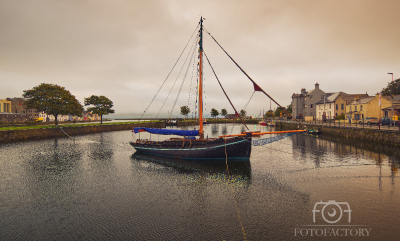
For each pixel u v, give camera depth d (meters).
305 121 72.50
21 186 16.44
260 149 32.81
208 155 24.19
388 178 17.11
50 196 14.45
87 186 16.42
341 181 16.72
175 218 11.27
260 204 12.84
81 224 10.74
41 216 11.62
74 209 12.46
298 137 46.88
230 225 10.50
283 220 10.92
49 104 52.28
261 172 19.83
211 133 61.62
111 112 81.00
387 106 54.62
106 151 31.66
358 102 60.34
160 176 18.95
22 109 109.06
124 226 10.52
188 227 10.36
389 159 23.09
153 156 27.42
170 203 13.18
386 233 9.59
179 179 18.05
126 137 51.88
